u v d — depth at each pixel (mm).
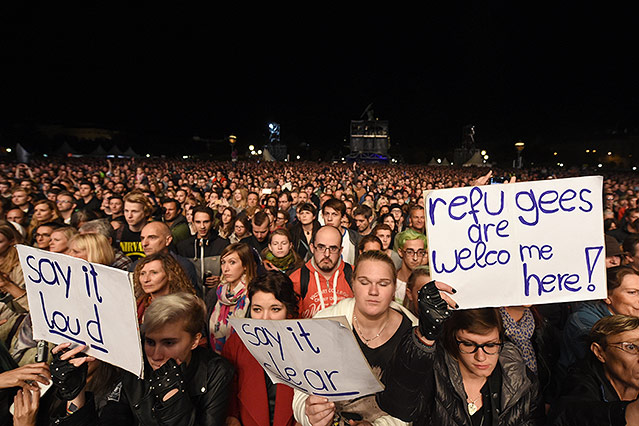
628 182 21703
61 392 1568
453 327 1784
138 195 4945
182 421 1511
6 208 5438
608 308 2627
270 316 2408
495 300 1810
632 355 1714
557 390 2455
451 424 1777
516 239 1802
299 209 5602
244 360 2203
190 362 1861
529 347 2326
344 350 1521
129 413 1823
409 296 2785
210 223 4980
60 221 5117
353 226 6957
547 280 1794
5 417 1694
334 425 1958
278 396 2191
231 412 2186
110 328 1567
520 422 1792
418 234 3789
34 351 2244
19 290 2510
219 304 3291
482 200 1817
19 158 21875
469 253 1817
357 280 2082
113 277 1524
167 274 2902
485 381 1835
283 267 4172
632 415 1414
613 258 3340
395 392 1629
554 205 1790
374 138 80125
